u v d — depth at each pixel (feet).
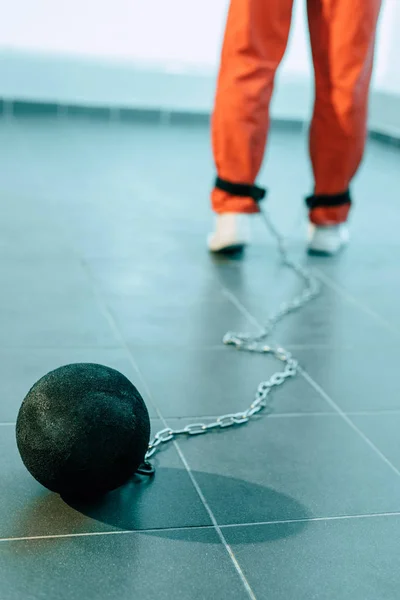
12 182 11.64
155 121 18.99
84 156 14.12
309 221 9.74
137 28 18.34
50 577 3.77
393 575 4.05
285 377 6.20
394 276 9.04
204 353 6.51
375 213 11.93
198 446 5.08
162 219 10.48
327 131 9.14
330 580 3.96
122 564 3.90
